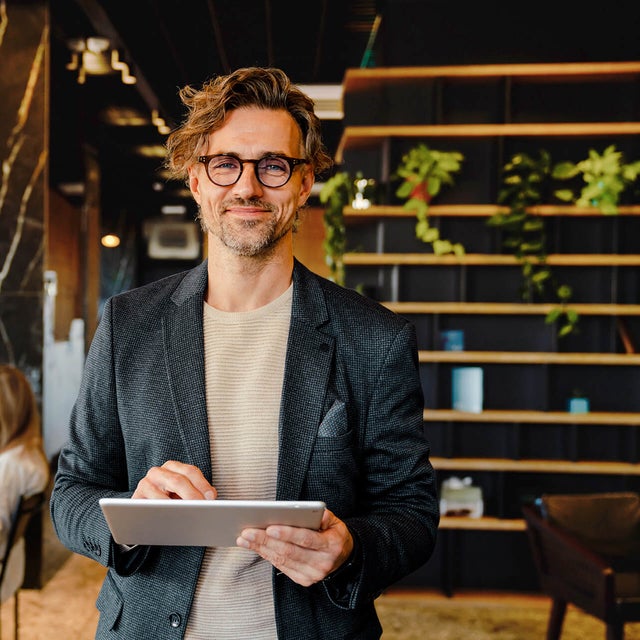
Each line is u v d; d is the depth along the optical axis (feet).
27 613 11.93
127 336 4.22
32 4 13.75
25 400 9.45
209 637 3.81
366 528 3.73
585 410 13.12
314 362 4.06
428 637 11.23
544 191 13.33
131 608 3.93
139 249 28.73
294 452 3.87
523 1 13.46
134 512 3.17
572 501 9.78
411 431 4.17
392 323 4.22
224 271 4.13
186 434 3.91
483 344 13.61
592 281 13.47
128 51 15.61
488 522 12.75
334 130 19.29
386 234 13.73
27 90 13.84
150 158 23.44
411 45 13.58
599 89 13.46
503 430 13.53
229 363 4.09
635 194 13.09
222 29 14.44
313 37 14.82
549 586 9.50
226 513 3.10
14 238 13.92
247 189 3.83
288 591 3.82
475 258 13.08
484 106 13.58
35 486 9.07
